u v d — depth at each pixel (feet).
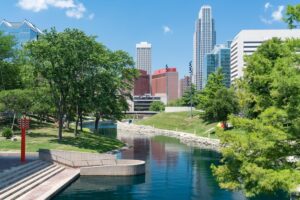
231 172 77.30
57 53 211.82
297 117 67.26
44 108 257.55
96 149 213.66
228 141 76.84
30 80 236.63
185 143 315.99
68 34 216.54
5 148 189.67
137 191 130.31
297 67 68.28
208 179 151.74
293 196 88.17
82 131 299.17
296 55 68.23
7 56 311.68
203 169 176.96
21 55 246.88
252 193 72.38
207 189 133.39
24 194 114.32
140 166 160.56
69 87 225.56
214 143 289.33
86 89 237.45
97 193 126.41
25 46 212.23
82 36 220.02
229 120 78.59
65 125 315.58
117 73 299.58
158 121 515.50
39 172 140.46
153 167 182.80
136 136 398.62
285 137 68.18
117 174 156.97
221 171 77.87
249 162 73.05
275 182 66.08
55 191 120.78
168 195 125.18
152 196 123.65
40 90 239.30
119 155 222.89
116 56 299.79
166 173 165.99
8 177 123.75
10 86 307.37
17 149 188.55
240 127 77.00
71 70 222.07
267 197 118.62
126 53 311.27
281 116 69.87
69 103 253.03
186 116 522.88
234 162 76.64
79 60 222.89
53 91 224.74
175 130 453.58
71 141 226.99
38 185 127.44
